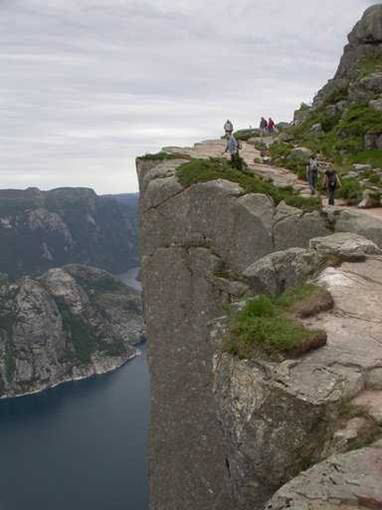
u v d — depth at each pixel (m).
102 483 133.00
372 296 16.64
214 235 28.91
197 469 28.20
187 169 30.64
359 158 44.47
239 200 28.28
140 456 145.25
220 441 27.55
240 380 12.91
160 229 30.42
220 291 28.25
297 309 15.59
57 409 197.00
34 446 160.88
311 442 11.71
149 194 30.66
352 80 59.84
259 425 12.19
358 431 11.06
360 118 51.03
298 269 19.44
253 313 14.76
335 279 17.75
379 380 12.27
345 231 26.00
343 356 13.04
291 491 9.45
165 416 29.58
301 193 33.31
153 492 29.69
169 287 29.98
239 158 35.03
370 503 8.90
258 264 20.31
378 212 29.28
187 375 29.25
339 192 33.38
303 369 12.57
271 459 11.96
